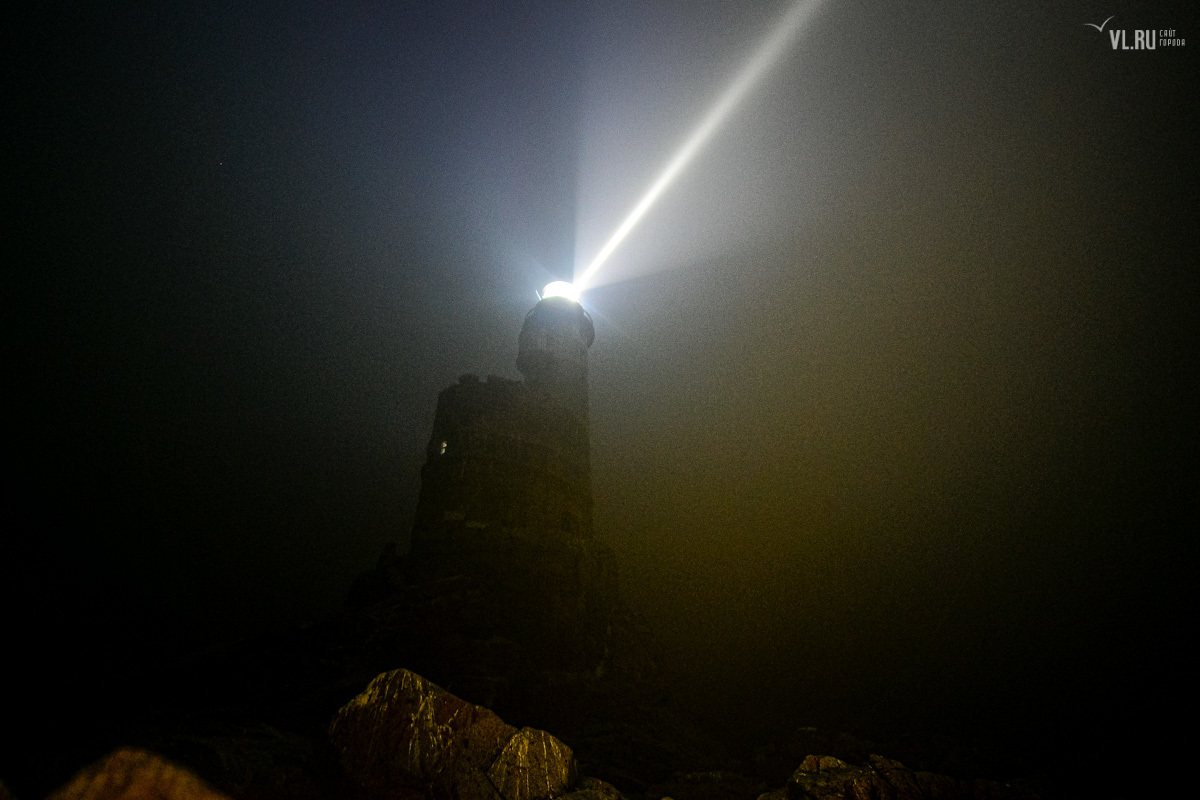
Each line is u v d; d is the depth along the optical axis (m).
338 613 38.25
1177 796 35.84
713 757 34.31
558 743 17.23
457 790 15.32
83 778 13.03
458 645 33.31
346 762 16.00
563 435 47.25
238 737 18.84
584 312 55.94
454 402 45.78
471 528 39.69
